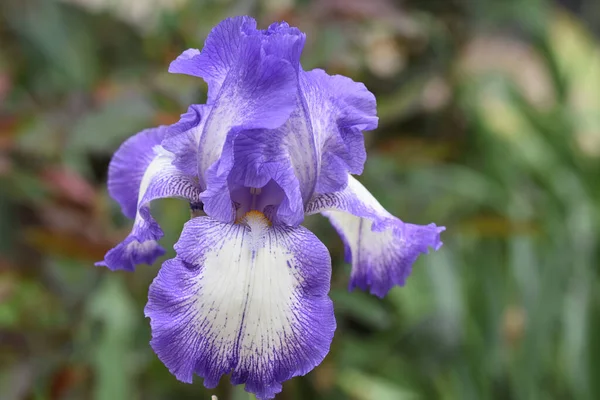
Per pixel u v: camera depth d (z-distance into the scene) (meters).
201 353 0.31
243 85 0.33
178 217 0.50
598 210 0.76
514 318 0.70
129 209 0.37
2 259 0.59
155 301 0.31
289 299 0.32
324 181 0.34
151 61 0.66
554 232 0.71
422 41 0.76
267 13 0.57
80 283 0.58
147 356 0.53
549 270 0.67
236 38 0.33
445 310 0.62
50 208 0.56
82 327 0.55
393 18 0.64
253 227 0.33
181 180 0.34
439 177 0.72
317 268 0.32
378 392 0.59
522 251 0.68
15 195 0.63
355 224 0.37
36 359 0.54
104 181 0.68
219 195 0.33
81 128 0.56
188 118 0.33
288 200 0.33
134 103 0.56
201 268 0.32
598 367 0.64
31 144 0.59
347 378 0.59
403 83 0.76
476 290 0.66
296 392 0.54
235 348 0.31
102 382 0.49
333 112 0.34
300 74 0.33
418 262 0.64
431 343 0.62
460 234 0.67
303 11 0.60
